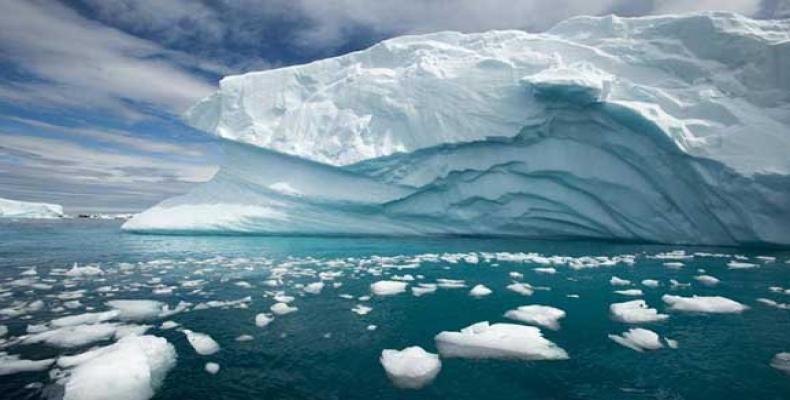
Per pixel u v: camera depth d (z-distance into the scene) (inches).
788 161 481.1
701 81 576.4
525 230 666.2
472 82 631.8
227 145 753.6
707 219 550.3
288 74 770.2
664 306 246.4
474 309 244.8
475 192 641.6
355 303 258.8
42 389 140.1
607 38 651.5
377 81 692.1
